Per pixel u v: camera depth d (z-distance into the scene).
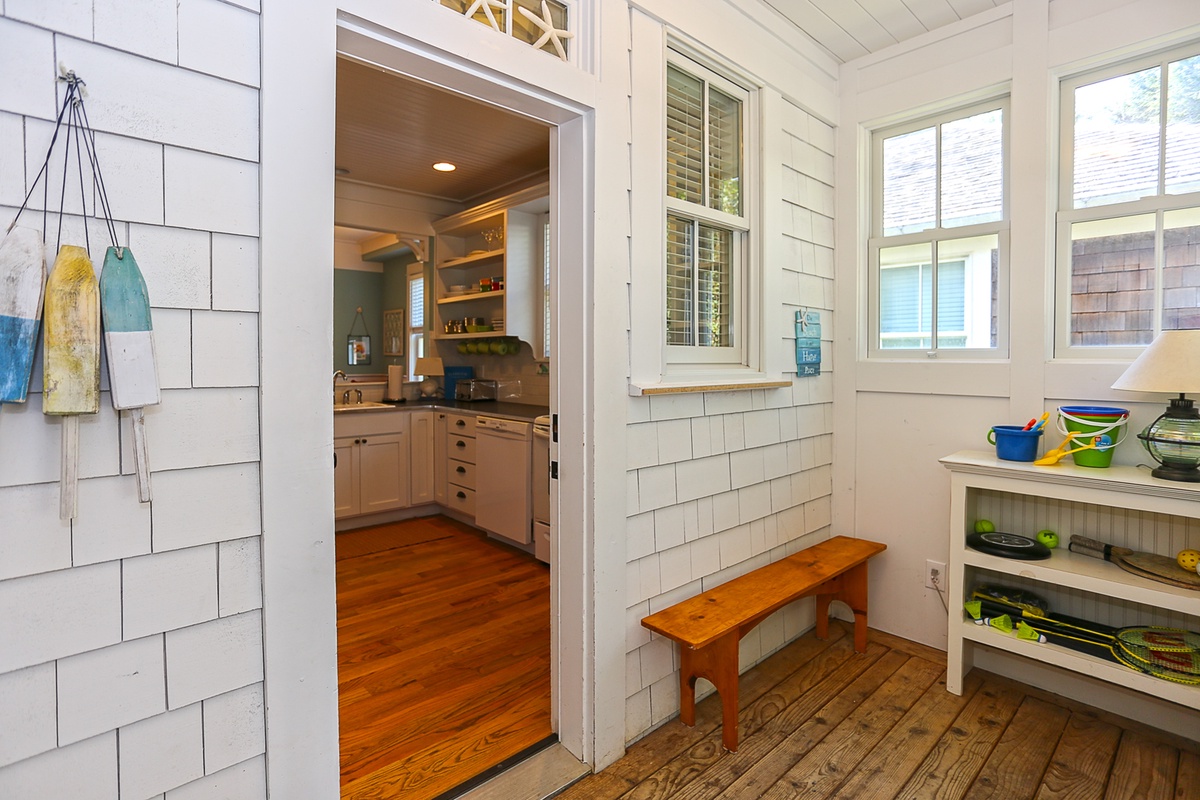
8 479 1.00
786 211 2.67
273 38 1.23
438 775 1.87
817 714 2.23
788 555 2.76
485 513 4.21
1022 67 2.38
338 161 4.19
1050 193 2.37
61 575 1.05
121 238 1.08
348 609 3.13
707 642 1.86
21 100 0.99
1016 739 2.08
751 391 2.53
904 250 2.82
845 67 2.91
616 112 1.92
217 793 1.23
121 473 1.10
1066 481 2.08
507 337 4.72
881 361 2.85
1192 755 1.99
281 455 1.27
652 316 2.09
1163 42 2.11
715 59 2.29
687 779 1.89
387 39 1.40
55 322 1.00
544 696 2.32
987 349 2.57
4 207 0.98
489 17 1.61
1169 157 2.16
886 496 2.86
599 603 1.92
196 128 1.15
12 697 1.01
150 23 1.10
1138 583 2.00
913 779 1.88
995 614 2.39
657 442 2.13
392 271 7.69
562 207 1.95
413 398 5.27
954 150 2.66
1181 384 1.84
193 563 1.18
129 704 1.12
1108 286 2.29
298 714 1.32
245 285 1.22
